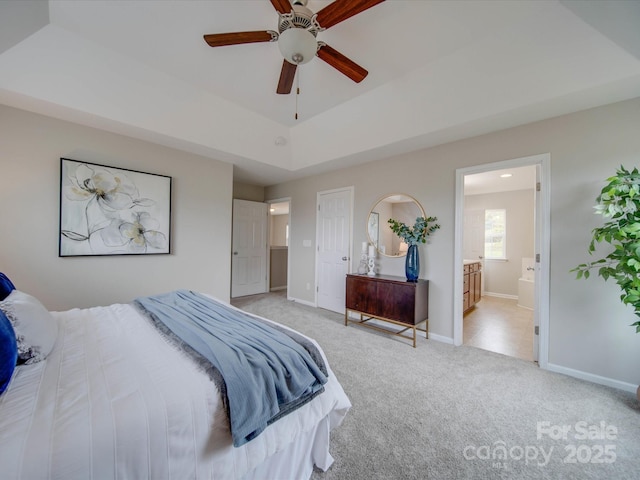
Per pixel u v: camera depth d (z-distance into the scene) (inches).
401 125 112.1
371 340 120.6
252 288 217.2
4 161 90.4
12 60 77.4
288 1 58.3
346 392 78.9
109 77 90.4
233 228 204.5
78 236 103.7
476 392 79.4
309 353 52.1
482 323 150.0
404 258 136.8
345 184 163.8
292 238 201.0
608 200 72.1
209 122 119.6
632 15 54.3
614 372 83.4
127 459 30.7
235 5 67.1
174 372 42.1
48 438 28.1
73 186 102.5
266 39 66.3
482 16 68.3
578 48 70.0
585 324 88.0
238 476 38.3
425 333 126.0
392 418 67.4
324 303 175.6
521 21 69.3
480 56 80.7
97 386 37.5
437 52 82.3
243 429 37.0
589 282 87.6
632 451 57.6
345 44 79.0
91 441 29.2
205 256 142.5
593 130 87.2
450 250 119.3
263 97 110.2
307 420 47.1
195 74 95.5
